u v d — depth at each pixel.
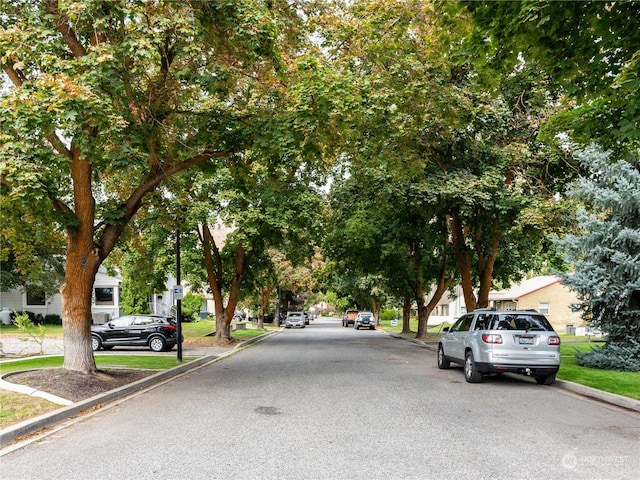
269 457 6.28
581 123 9.88
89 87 9.42
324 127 12.57
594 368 14.73
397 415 8.70
